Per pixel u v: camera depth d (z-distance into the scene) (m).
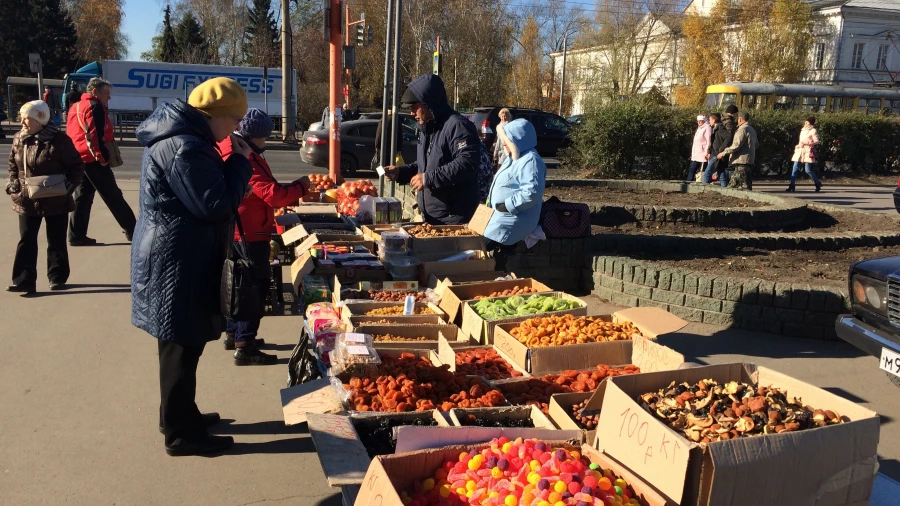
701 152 17.34
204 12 64.56
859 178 22.61
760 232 10.66
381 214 7.90
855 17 46.44
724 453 2.53
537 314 5.09
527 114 24.70
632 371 4.30
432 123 6.41
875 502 3.29
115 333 5.95
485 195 8.80
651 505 2.60
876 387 5.16
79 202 9.12
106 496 3.54
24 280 6.96
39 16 54.03
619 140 19.72
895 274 4.48
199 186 3.44
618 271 7.21
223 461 3.94
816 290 6.14
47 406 4.52
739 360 5.65
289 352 5.66
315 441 3.13
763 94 26.20
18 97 52.72
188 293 3.59
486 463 2.77
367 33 19.06
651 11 49.59
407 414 3.52
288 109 30.06
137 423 4.34
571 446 3.01
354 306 5.32
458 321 5.42
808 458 2.66
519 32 56.84
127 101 34.06
